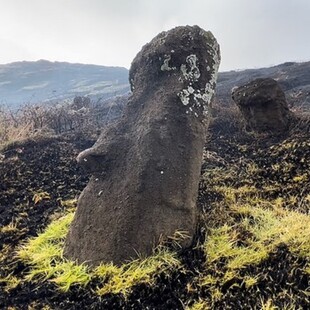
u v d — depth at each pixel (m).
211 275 2.48
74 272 2.58
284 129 5.29
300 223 2.85
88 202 2.90
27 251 2.96
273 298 2.23
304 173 4.12
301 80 10.10
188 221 2.75
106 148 2.94
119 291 2.40
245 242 2.76
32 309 2.38
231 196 3.70
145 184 2.71
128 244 2.60
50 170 4.74
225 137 5.68
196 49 3.06
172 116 2.90
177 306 2.30
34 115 6.55
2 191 4.20
